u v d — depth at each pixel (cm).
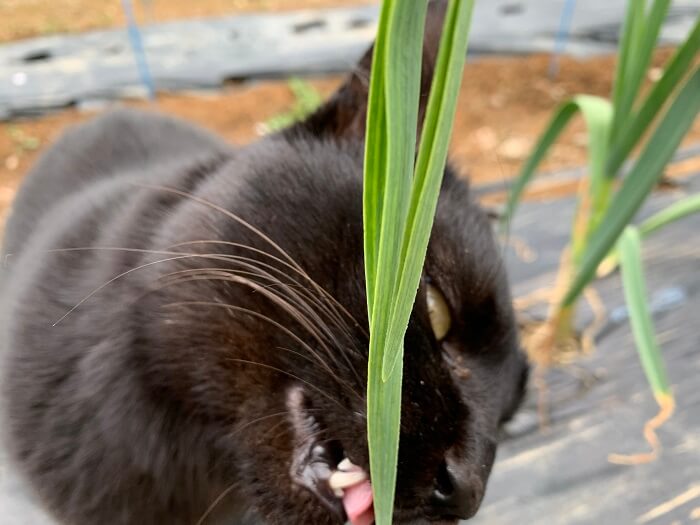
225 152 27
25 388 23
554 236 50
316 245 22
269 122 64
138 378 23
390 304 13
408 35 12
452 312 25
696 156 61
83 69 71
